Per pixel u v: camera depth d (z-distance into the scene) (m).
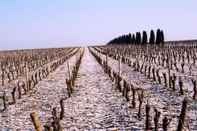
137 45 123.62
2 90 33.09
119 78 29.22
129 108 21.53
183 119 13.90
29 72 50.62
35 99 26.73
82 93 28.33
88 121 18.64
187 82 31.41
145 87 29.98
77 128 17.27
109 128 17.02
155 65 52.00
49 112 21.41
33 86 32.88
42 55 94.38
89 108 22.12
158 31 112.75
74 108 22.28
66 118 19.53
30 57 83.12
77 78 38.97
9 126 18.44
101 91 29.00
